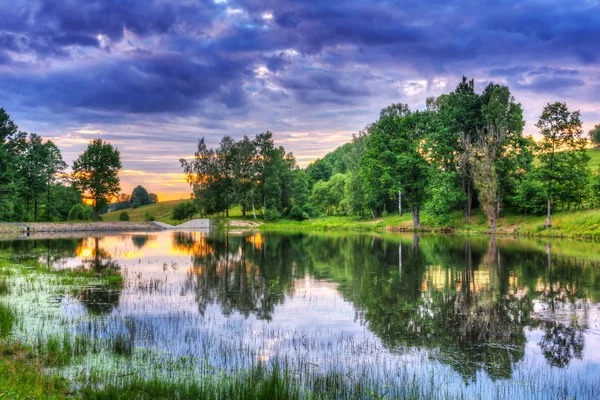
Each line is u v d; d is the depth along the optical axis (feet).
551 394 33.06
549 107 185.16
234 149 351.67
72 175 304.09
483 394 32.94
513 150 211.61
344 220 320.09
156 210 477.36
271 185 340.18
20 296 64.13
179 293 68.13
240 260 110.73
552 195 187.52
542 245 142.20
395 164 238.48
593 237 160.25
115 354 39.88
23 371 32.65
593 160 328.90
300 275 86.43
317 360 39.42
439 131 221.87
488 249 132.36
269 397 30.60
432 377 35.81
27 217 283.79
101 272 88.28
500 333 48.11
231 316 54.44
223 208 352.90
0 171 242.17
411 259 111.14
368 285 75.77
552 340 45.73
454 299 64.69
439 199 213.87
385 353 41.60
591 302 62.64
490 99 214.90
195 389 31.45
